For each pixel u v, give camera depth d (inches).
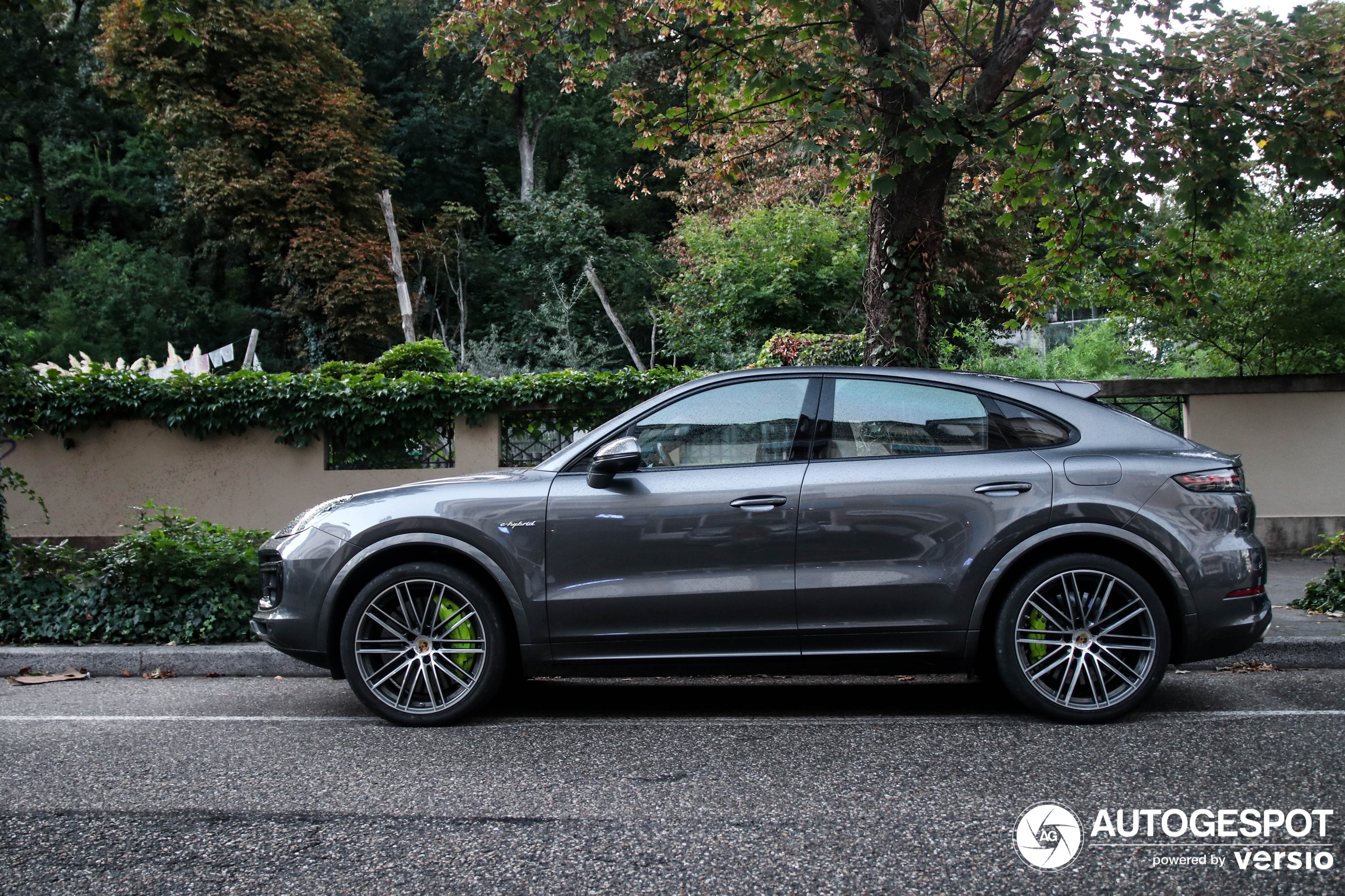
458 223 1545.3
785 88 315.3
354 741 188.7
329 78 1422.2
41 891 119.5
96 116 1644.9
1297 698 208.4
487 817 143.3
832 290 800.3
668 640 193.8
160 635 275.3
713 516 193.0
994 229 944.3
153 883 121.4
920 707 211.0
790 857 126.1
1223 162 312.3
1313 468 425.1
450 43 360.8
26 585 290.8
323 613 200.8
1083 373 559.2
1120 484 189.2
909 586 189.8
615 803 148.7
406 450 488.7
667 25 346.0
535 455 483.8
